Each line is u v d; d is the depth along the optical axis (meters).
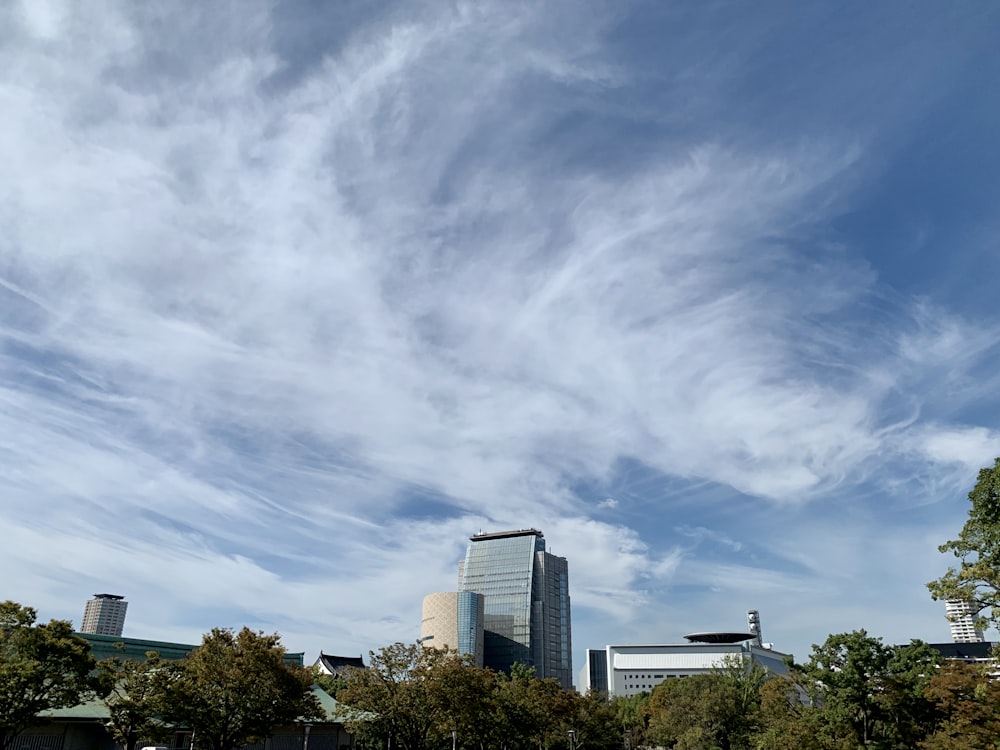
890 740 43.44
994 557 28.88
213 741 46.19
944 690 41.09
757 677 89.69
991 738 37.19
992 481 29.30
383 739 61.28
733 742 80.44
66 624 39.38
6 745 40.44
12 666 35.44
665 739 88.75
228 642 47.78
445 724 55.09
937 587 30.33
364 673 55.19
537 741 75.31
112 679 42.16
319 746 63.88
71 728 47.56
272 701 46.59
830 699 45.41
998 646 31.59
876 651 45.56
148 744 50.44
